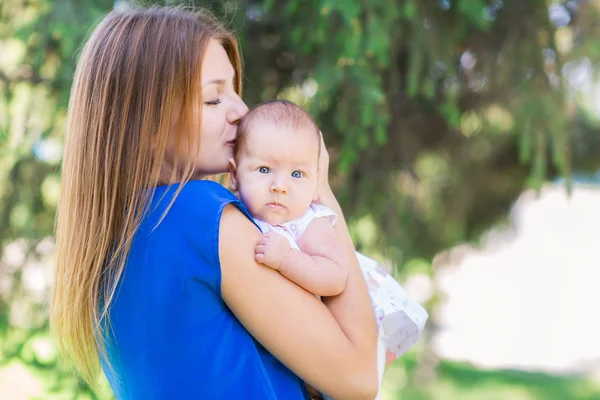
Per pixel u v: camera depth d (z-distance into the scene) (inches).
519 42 127.7
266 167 56.3
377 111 114.6
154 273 49.9
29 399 109.0
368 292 56.6
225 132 57.8
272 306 50.2
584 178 275.0
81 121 54.9
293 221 56.7
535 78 126.2
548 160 153.3
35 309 124.2
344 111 112.7
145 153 52.7
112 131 53.2
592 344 338.3
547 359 315.0
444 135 156.8
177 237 49.9
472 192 184.1
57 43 113.7
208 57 56.1
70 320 54.4
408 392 221.3
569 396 262.1
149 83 53.0
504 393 261.3
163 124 52.7
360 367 52.9
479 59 135.5
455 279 387.2
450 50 124.0
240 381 48.9
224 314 50.3
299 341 50.6
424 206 164.1
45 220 129.2
